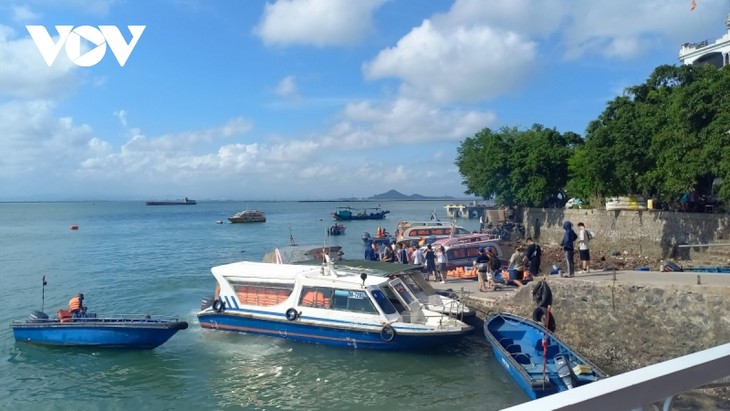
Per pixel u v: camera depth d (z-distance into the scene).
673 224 33.03
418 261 28.39
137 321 18.80
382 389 15.45
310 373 16.67
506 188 53.59
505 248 43.59
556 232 45.78
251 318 19.94
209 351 18.70
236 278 20.56
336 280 18.97
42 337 19.16
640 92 39.28
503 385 15.55
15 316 26.02
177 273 39.34
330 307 18.91
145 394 15.32
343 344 18.56
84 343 18.73
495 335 17.64
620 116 36.34
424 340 17.66
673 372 2.38
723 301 15.34
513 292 21.06
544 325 17.08
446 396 14.86
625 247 36.50
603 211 38.78
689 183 29.14
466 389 15.31
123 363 17.70
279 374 16.62
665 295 16.39
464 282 25.81
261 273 20.30
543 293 18.41
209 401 14.84
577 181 45.69
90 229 97.81
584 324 17.98
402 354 18.00
